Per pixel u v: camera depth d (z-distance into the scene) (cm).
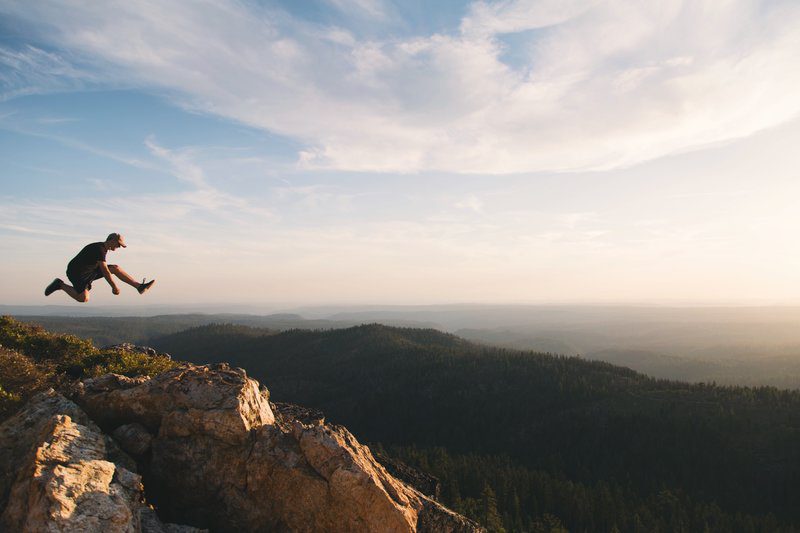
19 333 2066
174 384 1107
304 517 996
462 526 1159
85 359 1795
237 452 1036
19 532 721
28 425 960
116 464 936
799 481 12219
